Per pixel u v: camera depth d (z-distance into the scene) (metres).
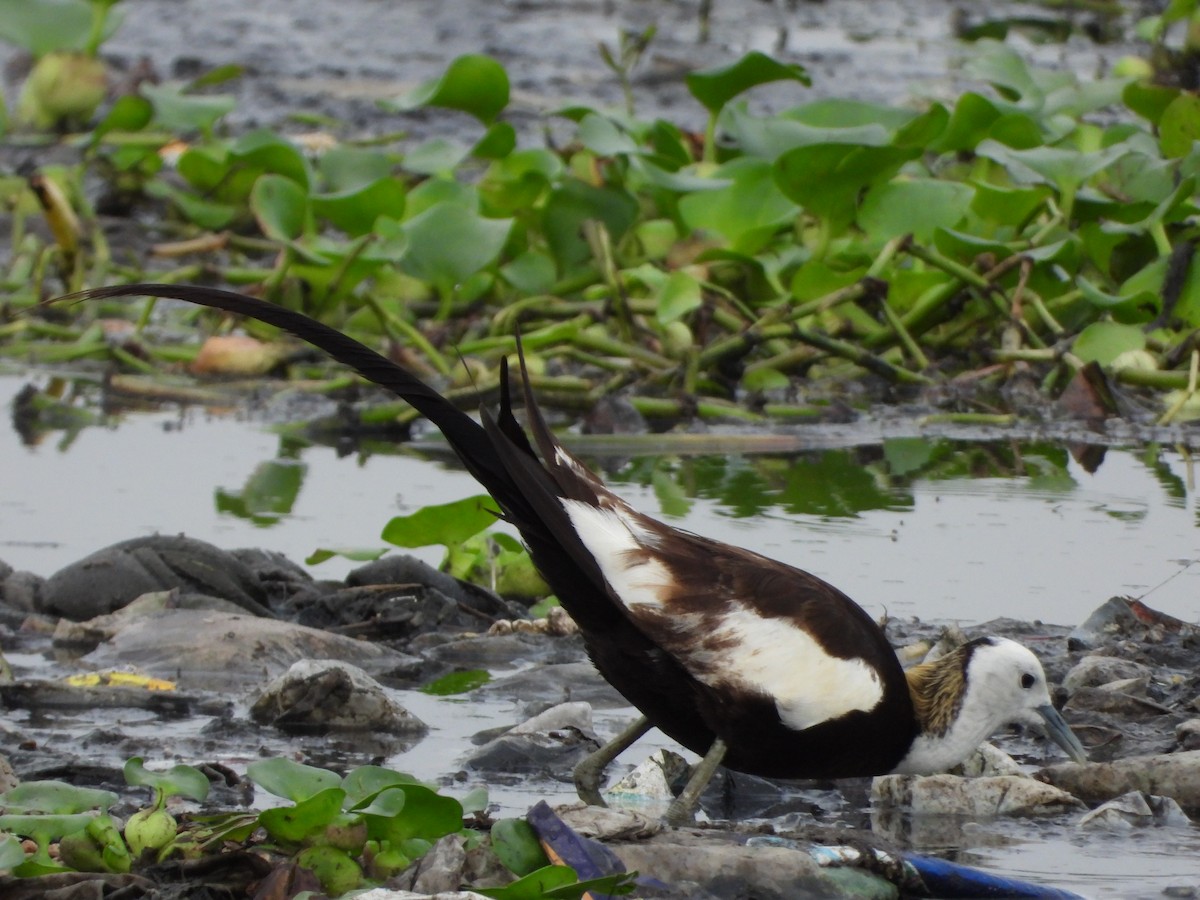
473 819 6.31
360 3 26.95
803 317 14.05
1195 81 18.52
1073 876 6.27
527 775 7.32
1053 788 7.07
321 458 12.55
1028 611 9.32
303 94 21.78
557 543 6.72
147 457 12.41
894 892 6.13
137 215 18.45
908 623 9.07
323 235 17.59
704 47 23.09
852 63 22.17
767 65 15.28
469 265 14.40
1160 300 13.95
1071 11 24.86
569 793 7.12
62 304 15.85
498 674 8.78
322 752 7.50
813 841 6.36
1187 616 9.31
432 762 7.45
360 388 14.03
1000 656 7.12
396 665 8.77
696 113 20.73
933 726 7.03
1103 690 8.16
